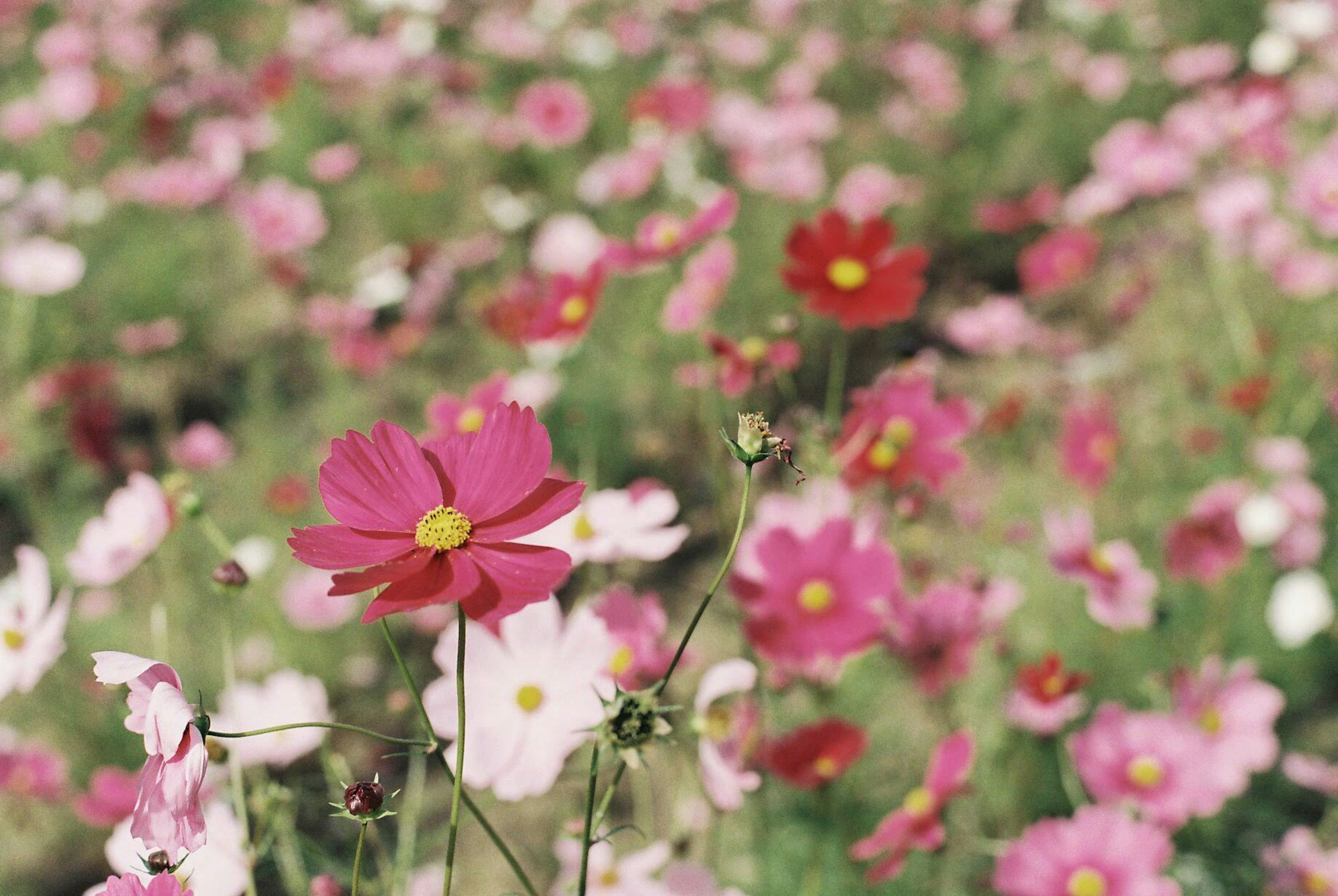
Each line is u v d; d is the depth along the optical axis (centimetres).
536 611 95
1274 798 137
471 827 140
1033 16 360
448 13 358
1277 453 167
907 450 117
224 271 267
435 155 306
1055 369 212
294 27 340
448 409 117
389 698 160
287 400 229
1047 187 242
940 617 114
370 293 227
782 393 206
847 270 114
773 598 106
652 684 101
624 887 98
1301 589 146
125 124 315
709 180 262
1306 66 278
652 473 196
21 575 95
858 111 311
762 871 121
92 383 199
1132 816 110
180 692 80
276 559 179
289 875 103
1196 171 245
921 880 121
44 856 144
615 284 231
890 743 134
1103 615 115
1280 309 214
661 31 348
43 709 157
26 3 355
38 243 202
